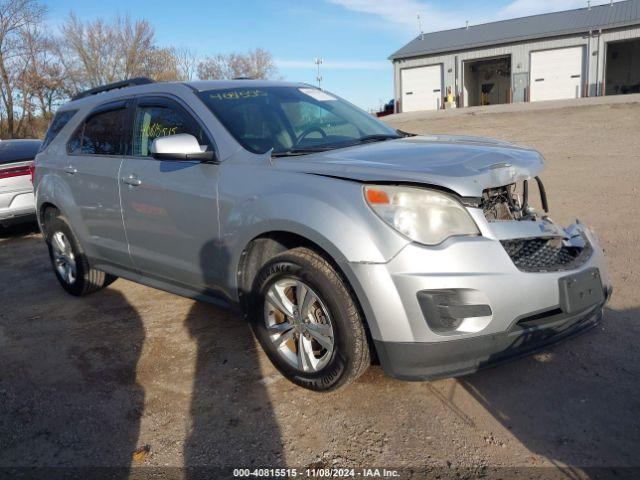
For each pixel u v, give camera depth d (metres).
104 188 4.59
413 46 39.50
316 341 3.31
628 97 23.56
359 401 3.24
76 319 4.89
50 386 3.69
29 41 33.94
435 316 2.80
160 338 4.32
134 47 37.84
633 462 2.59
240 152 3.65
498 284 2.83
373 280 2.84
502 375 3.40
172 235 4.02
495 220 3.03
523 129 17.19
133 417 3.26
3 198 8.17
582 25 32.84
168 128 4.18
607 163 10.64
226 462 2.80
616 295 4.41
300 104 4.34
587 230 3.51
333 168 3.20
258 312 3.47
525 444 2.77
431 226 2.87
